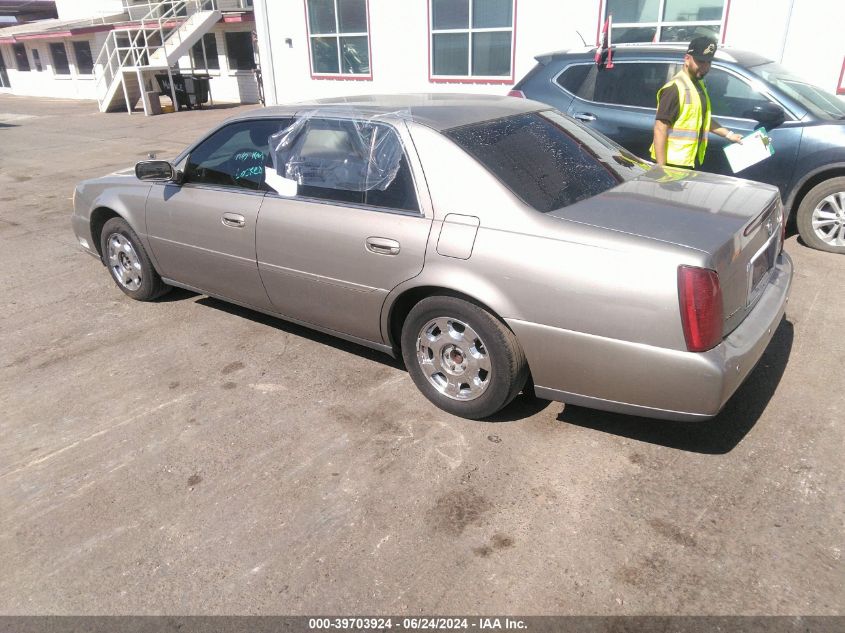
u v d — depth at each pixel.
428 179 3.34
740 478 3.01
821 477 2.99
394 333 3.73
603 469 3.11
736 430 3.35
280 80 14.61
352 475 3.15
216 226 4.29
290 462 3.27
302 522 2.87
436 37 11.57
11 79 30.39
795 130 5.47
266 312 4.45
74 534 2.88
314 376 4.09
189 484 3.15
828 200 5.58
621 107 6.18
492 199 3.15
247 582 2.58
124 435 3.57
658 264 2.73
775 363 3.95
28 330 4.97
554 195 3.22
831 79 8.04
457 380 3.47
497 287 3.08
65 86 27.23
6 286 5.93
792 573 2.49
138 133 15.74
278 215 3.92
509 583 2.51
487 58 11.10
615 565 2.57
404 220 3.37
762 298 3.28
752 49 8.52
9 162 12.54
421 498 2.98
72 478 3.24
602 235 2.88
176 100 20.20
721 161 5.77
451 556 2.65
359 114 3.69
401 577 2.57
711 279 2.68
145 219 4.82
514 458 3.22
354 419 3.61
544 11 10.11
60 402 3.94
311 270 3.83
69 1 29.44
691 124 4.78
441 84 11.83
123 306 5.34
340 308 3.83
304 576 2.59
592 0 9.57
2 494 3.16
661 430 3.38
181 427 3.62
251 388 3.98
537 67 6.81
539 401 3.68
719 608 2.37
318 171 3.79
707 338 2.71
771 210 3.31
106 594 2.56
